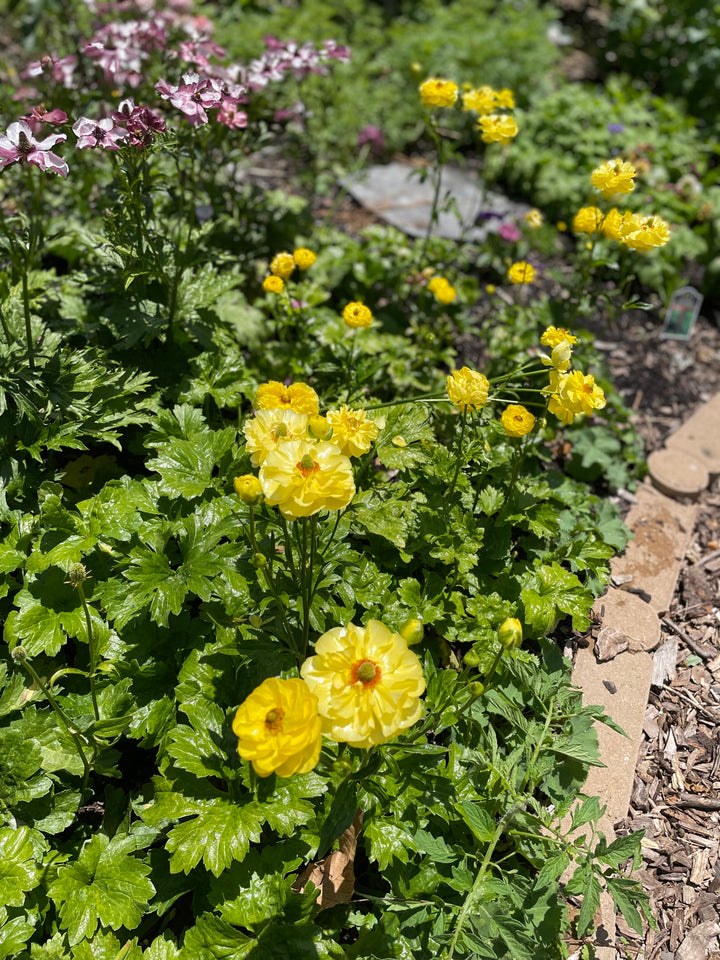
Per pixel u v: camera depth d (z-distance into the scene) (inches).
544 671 26.8
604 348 44.8
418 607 26.9
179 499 27.3
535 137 55.5
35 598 25.1
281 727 17.5
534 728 25.0
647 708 29.4
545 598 28.1
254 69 37.8
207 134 36.1
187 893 23.3
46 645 24.2
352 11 68.3
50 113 29.0
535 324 38.9
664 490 37.4
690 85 65.1
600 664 29.8
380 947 21.1
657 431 40.6
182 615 25.7
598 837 25.1
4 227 29.7
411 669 18.1
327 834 20.3
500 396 36.8
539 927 21.7
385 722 17.7
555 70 66.5
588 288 45.7
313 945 20.6
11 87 49.4
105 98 39.4
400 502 27.9
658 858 25.7
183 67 38.4
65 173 25.4
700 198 50.8
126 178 30.5
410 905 21.6
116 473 30.1
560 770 25.6
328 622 25.1
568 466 36.9
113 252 31.5
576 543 30.8
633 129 56.0
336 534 25.4
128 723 22.3
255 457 20.8
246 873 21.5
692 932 24.2
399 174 55.2
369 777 21.9
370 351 37.4
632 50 69.4
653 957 23.6
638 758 27.9
